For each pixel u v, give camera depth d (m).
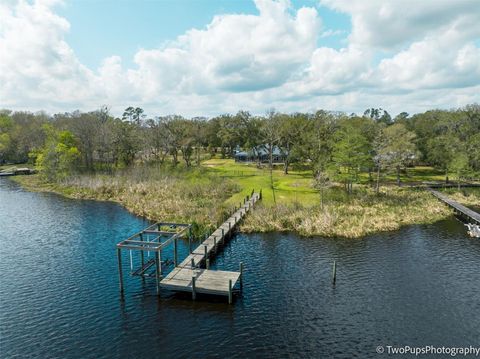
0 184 86.06
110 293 28.64
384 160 62.22
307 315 25.28
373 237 41.47
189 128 92.31
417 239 40.66
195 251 35.22
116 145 90.75
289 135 83.00
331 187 63.41
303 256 35.97
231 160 116.75
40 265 34.38
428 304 26.56
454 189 67.69
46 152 85.62
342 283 30.02
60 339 22.67
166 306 26.59
